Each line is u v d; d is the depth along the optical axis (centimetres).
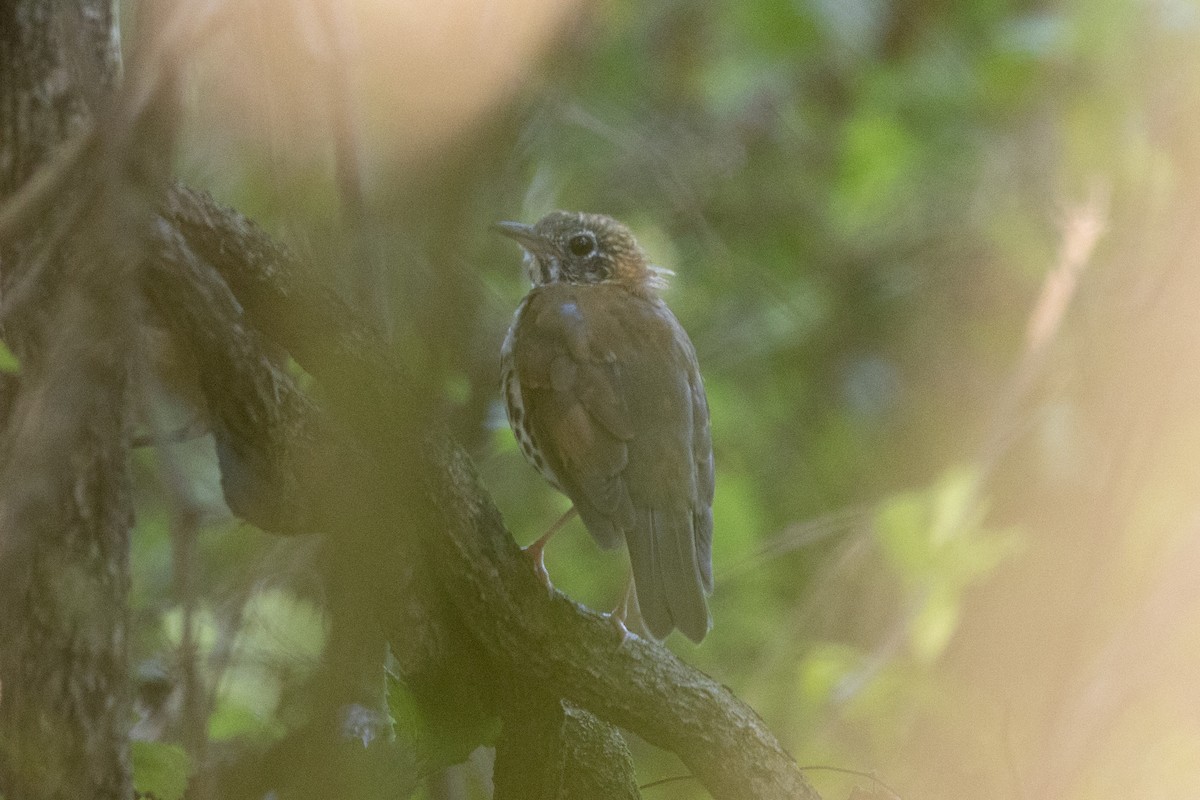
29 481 509
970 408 1752
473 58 1105
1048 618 1426
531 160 1388
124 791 723
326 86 899
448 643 779
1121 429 1431
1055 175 1627
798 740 1293
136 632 988
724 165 1747
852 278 1839
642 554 925
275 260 715
